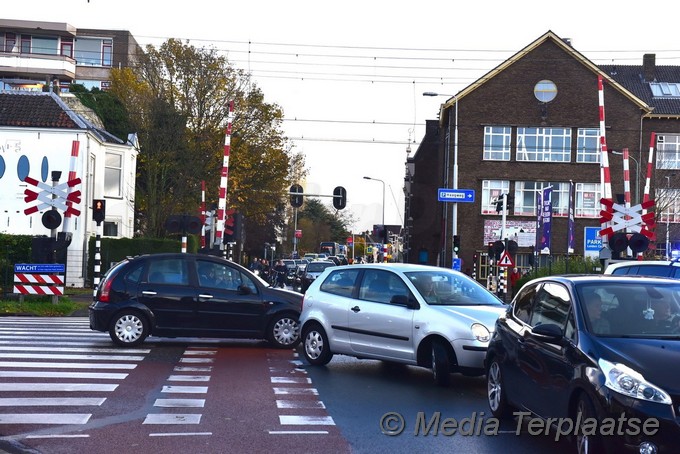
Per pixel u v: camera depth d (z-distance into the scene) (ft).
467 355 39.70
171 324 53.06
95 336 59.06
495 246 122.21
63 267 82.84
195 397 36.42
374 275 45.85
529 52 185.68
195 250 148.36
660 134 188.03
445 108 190.70
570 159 185.47
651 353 24.44
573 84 185.37
